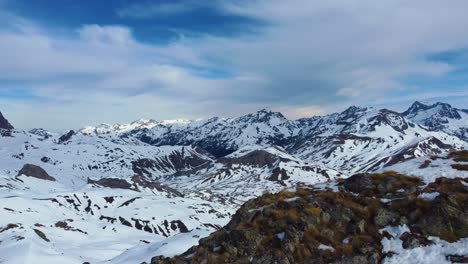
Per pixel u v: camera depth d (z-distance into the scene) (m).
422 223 32.84
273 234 35.69
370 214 35.91
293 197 42.28
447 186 36.69
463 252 29.30
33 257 133.88
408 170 42.75
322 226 35.47
